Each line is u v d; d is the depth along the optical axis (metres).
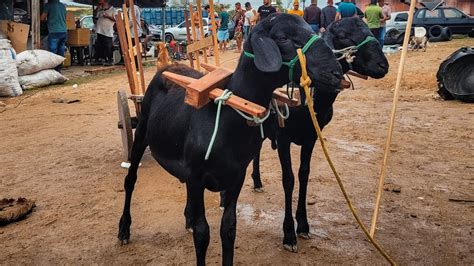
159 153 4.23
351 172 7.29
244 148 3.59
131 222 5.48
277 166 7.68
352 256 4.82
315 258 4.78
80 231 5.39
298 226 5.21
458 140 8.94
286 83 3.60
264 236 5.26
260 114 3.28
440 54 21.05
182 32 34.56
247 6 23.77
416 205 6.07
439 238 5.19
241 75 3.58
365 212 5.87
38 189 6.67
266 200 6.30
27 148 8.73
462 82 12.30
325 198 6.31
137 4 22.91
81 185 6.81
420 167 7.50
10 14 17.61
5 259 4.80
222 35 26.59
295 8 16.59
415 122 10.44
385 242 5.11
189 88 3.49
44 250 4.97
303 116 4.64
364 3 39.25
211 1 5.54
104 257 4.82
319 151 8.41
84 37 21.12
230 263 3.80
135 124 7.46
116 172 7.33
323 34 5.23
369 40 5.01
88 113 11.71
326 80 3.35
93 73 18.77
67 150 8.57
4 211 5.66
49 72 15.84
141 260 4.75
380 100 13.18
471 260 4.73
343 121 10.69
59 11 17.31
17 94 14.09
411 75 16.41
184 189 6.64
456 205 6.05
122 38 6.74
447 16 28.19
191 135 3.62
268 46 3.30
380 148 8.55
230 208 3.77
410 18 4.02
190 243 5.09
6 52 13.98
